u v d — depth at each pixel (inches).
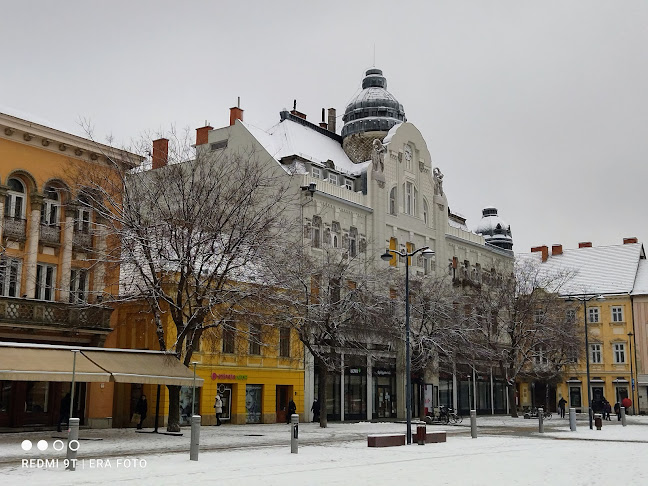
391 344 1916.8
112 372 1032.8
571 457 944.9
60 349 1032.8
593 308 3179.1
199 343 1528.1
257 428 1460.4
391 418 2050.9
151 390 1469.0
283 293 1381.6
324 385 1549.0
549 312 2293.3
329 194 1927.9
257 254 1245.1
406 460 848.3
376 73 2388.0
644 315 3073.3
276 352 1723.7
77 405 1342.3
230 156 1897.1
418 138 2333.9
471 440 1210.6
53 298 1353.3
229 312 1245.7
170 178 1238.3
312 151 2092.8
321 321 1494.8
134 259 1167.6
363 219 2062.0
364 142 2253.9
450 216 2736.2
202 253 1191.6
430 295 1875.0
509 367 2237.9
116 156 1382.9
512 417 2204.7
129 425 1477.6
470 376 2475.4
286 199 1675.7
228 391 1606.8
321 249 1860.2
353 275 1622.8
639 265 3297.2
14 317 1229.7
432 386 2185.0
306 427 1535.4
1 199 1270.9
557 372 2434.8
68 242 1360.7
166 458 809.5
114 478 629.9
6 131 1278.3
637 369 3043.8
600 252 3410.4
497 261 2753.4
